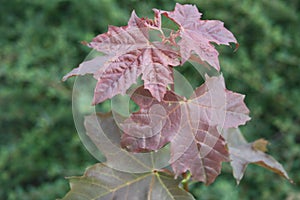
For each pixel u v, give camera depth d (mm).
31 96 948
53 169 899
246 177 892
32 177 953
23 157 929
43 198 895
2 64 945
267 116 942
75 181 325
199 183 866
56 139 927
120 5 932
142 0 895
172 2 872
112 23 922
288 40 934
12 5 1026
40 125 906
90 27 963
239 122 308
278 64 951
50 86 918
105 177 325
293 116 960
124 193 324
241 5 901
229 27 919
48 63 958
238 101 312
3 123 984
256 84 901
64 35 956
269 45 924
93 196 324
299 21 969
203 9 892
